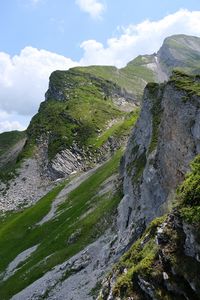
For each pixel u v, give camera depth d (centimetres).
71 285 6919
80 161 19775
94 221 9181
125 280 2994
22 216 14212
